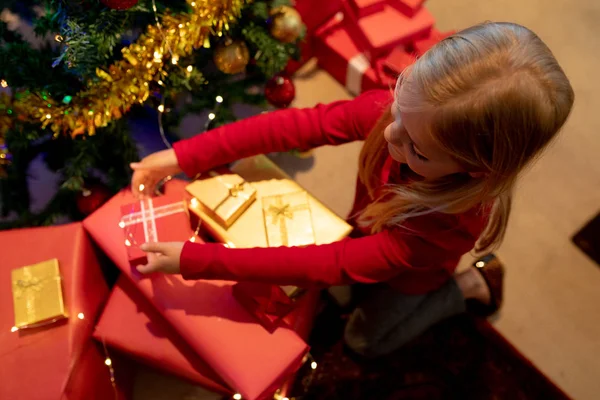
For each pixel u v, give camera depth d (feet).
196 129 4.77
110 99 2.97
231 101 3.90
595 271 4.42
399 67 4.64
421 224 2.43
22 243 3.07
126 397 3.66
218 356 2.75
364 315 3.72
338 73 5.16
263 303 2.77
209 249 2.62
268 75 3.75
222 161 2.99
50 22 2.82
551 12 5.63
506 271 4.41
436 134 1.85
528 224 4.59
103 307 3.30
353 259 2.53
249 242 2.92
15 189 3.67
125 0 2.44
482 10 5.65
